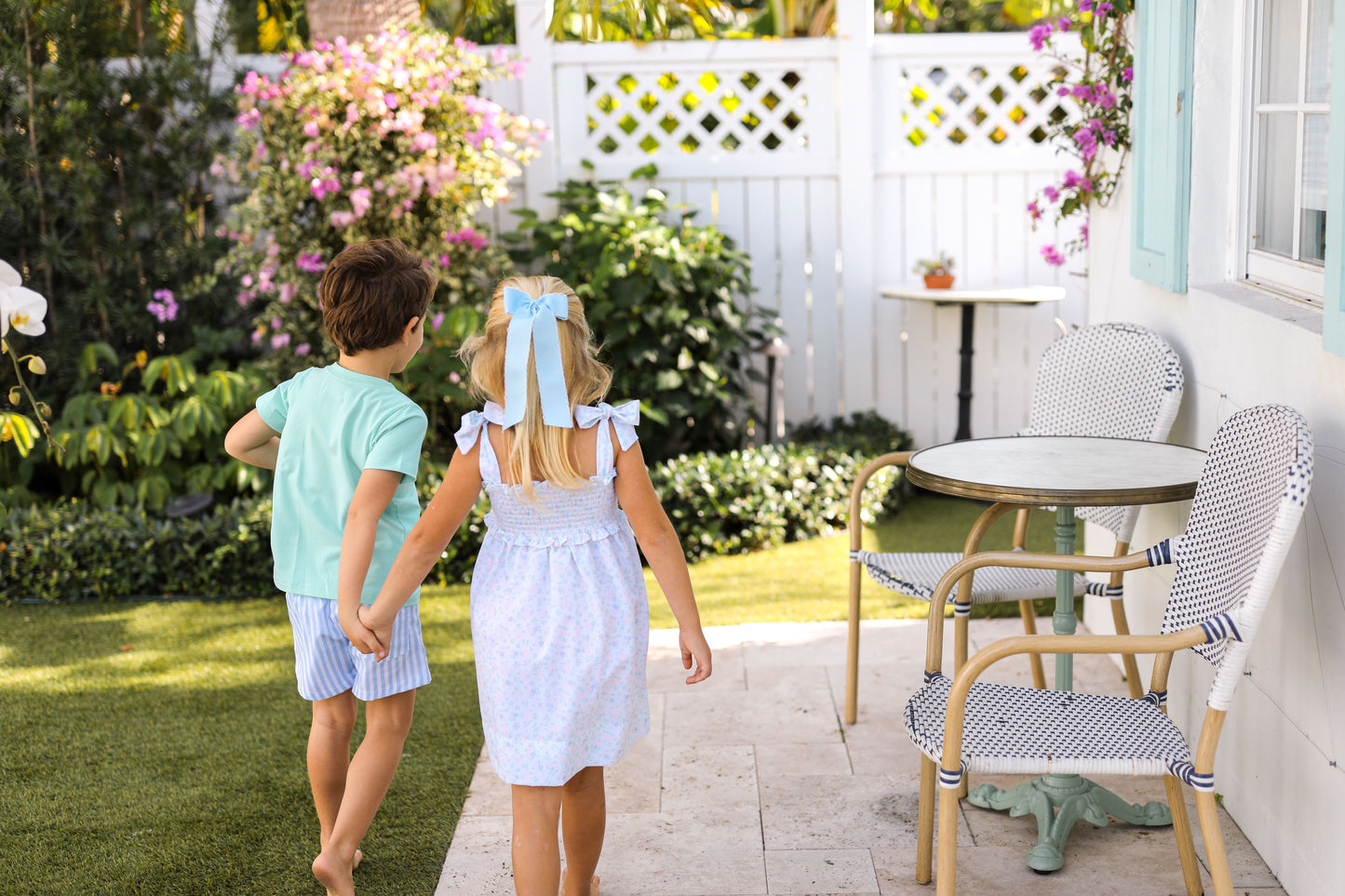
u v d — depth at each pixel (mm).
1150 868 2479
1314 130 2480
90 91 5035
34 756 3146
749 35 6918
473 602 2023
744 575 4645
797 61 5746
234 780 2988
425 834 2705
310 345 5133
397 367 2260
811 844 2633
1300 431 1903
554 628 1948
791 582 4531
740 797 2857
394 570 2012
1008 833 2650
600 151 5848
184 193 5375
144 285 5355
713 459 5145
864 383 6004
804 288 5945
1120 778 2898
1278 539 1850
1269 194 2756
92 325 5262
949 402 6020
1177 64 2836
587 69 5742
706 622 4117
